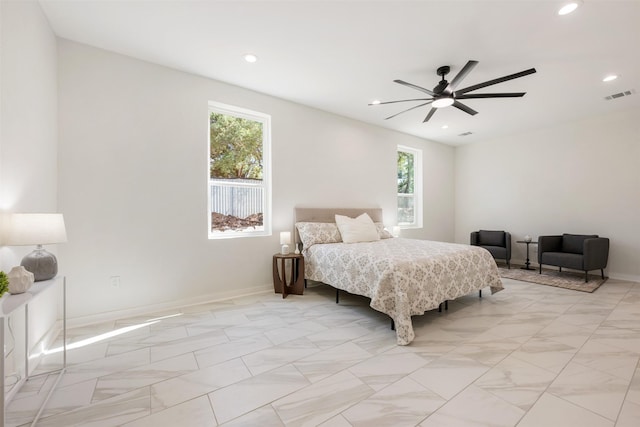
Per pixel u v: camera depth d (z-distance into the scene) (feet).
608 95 12.54
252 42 8.80
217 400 5.33
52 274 5.91
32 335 6.51
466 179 21.59
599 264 14.17
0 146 5.42
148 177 9.93
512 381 5.93
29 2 6.64
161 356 6.96
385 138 17.56
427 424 4.71
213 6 7.23
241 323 9.05
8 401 5.21
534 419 4.81
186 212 10.69
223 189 12.09
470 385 5.80
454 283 9.70
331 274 10.96
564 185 16.63
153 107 10.03
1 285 4.34
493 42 8.68
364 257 9.57
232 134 12.35
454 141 20.76
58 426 4.66
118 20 7.79
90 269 8.95
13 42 5.92
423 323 9.12
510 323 9.06
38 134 7.13
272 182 12.92
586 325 8.86
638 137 14.10
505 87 11.69
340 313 10.00
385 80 11.30
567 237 15.83
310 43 8.84
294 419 4.84
